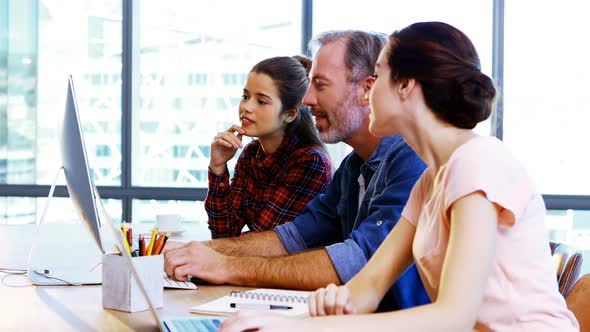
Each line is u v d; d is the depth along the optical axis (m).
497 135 5.00
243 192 2.75
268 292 1.68
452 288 1.10
